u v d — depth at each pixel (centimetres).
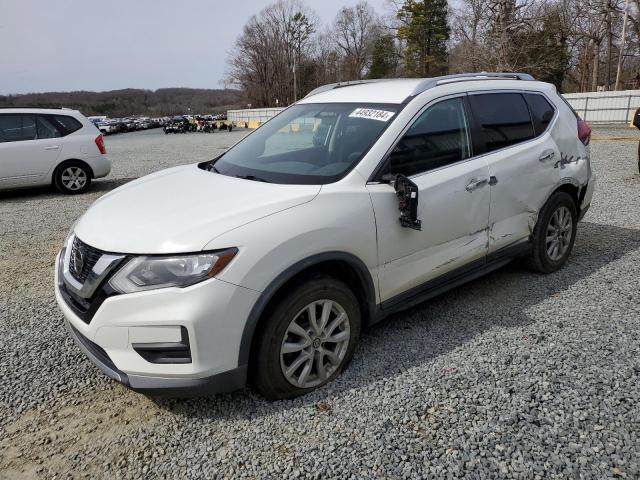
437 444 253
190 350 254
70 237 319
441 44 6166
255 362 279
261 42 8675
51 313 431
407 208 313
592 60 4922
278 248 268
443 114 365
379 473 236
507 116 413
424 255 346
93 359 278
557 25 4153
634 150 1405
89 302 270
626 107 2747
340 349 309
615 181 924
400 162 334
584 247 546
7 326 407
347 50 8656
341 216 294
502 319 385
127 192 346
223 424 276
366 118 354
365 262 309
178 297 250
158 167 1470
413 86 370
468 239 375
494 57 2967
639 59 4381
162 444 264
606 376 303
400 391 297
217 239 257
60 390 316
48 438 272
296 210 283
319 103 407
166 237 261
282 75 8756
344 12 8456
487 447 250
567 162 457
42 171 979
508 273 477
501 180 389
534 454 244
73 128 1008
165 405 296
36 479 244
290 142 382
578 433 257
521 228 422
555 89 477
